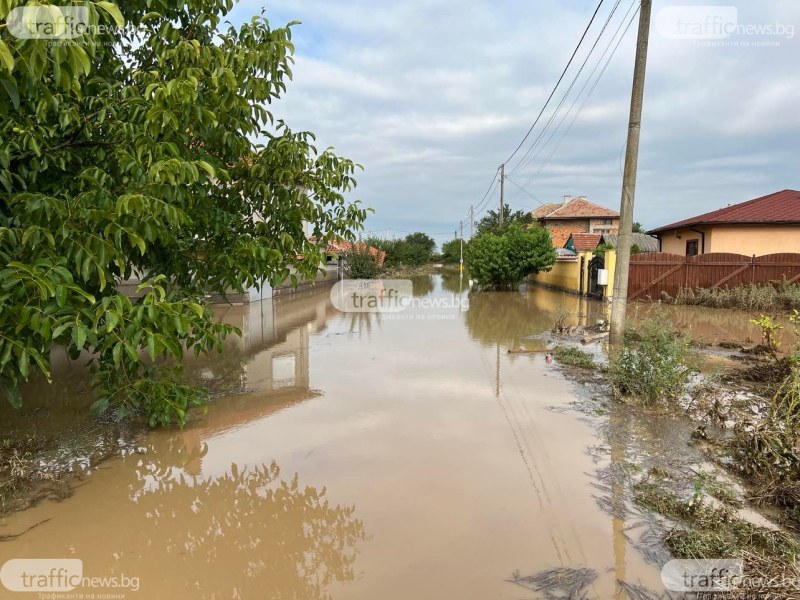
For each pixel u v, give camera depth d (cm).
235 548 288
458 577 252
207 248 513
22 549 287
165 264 502
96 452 415
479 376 667
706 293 1440
